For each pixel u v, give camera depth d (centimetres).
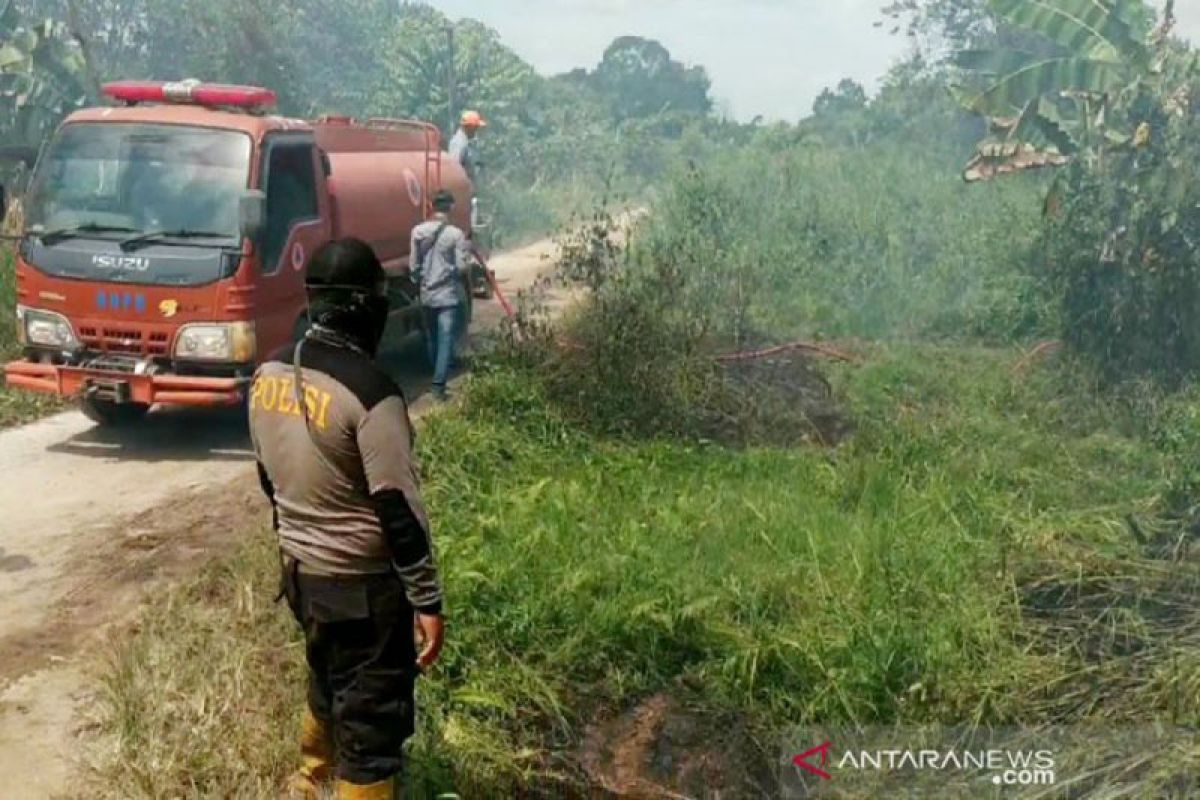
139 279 905
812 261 1503
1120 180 1130
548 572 605
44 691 565
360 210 1080
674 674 559
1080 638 564
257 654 565
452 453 820
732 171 2023
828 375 1063
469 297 1278
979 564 632
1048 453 845
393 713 411
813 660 540
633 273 1212
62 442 972
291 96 2792
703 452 863
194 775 479
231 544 747
